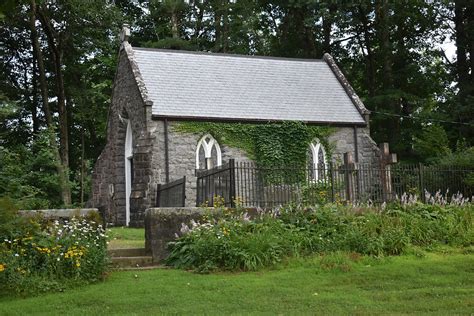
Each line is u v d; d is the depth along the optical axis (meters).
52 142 30.39
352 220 15.42
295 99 31.64
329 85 33.50
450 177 20.95
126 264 13.80
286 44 46.12
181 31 51.16
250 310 10.10
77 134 44.78
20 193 22.12
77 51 39.41
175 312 9.94
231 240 13.53
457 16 41.03
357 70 47.00
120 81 31.61
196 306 10.32
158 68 30.64
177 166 27.88
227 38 48.31
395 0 40.41
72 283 11.61
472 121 37.75
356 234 14.44
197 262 13.27
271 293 11.19
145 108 27.72
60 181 29.88
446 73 42.88
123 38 31.84
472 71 40.84
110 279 12.20
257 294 11.11
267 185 17.97
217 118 28.72
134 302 10.54
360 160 31.11
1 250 11.48
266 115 29.91
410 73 41.88
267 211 15.82
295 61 34.78
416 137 39.06
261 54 48.97
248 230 14.39
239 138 29.19
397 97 39.66
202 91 30.06
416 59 42.97
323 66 35.09
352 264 13.24
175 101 28.88
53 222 13.06
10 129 40.69
